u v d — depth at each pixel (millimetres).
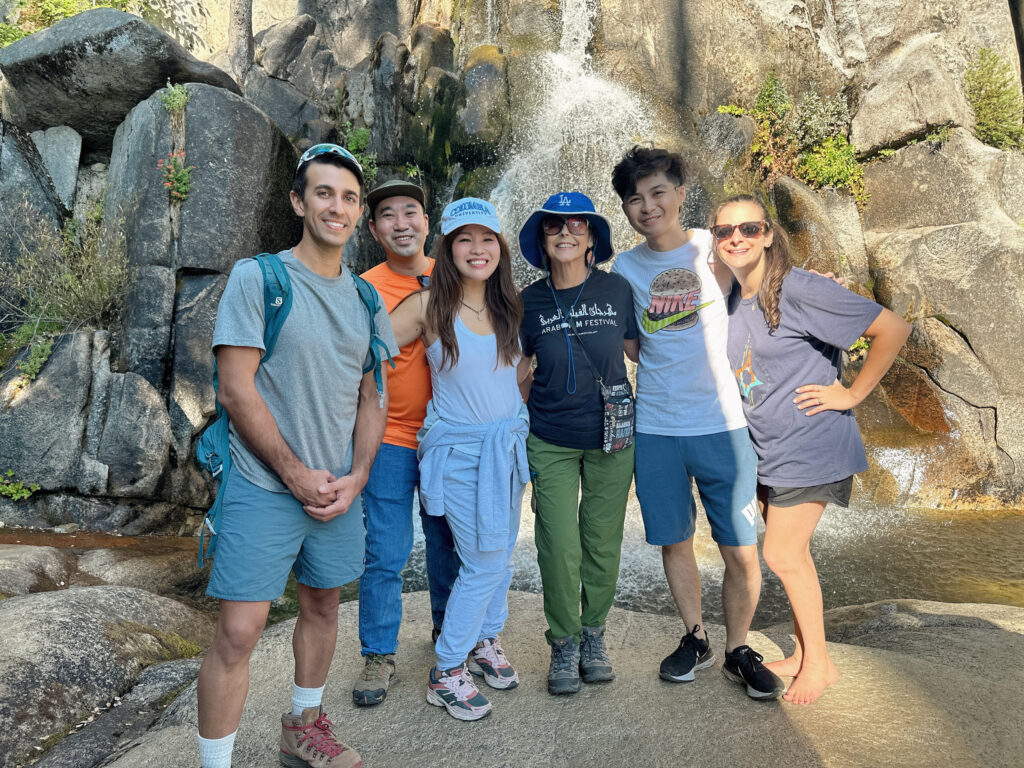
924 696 2582
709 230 2795
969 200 10281
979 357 9266
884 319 2492
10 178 8484
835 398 2543
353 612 3539
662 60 11258
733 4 11477
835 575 6137
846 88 12156
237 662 2018
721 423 2717
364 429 2266
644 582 5777
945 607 4051
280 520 2037
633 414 2754
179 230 7871
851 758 2223
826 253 10500
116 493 6961
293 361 2039
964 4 11992
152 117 8031
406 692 2756
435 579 2934
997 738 2309
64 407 6996
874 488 8523
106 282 7770
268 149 8586
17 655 2932
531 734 2441
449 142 10633
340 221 2070
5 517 6809
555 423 2693
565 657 2727
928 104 10836
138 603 3871
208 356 7703
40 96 8883
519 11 11664
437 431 2611
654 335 2779
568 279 2727
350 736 2473
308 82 13359
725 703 2588
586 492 2807
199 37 14695
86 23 8508
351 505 2238
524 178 10461
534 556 6270
